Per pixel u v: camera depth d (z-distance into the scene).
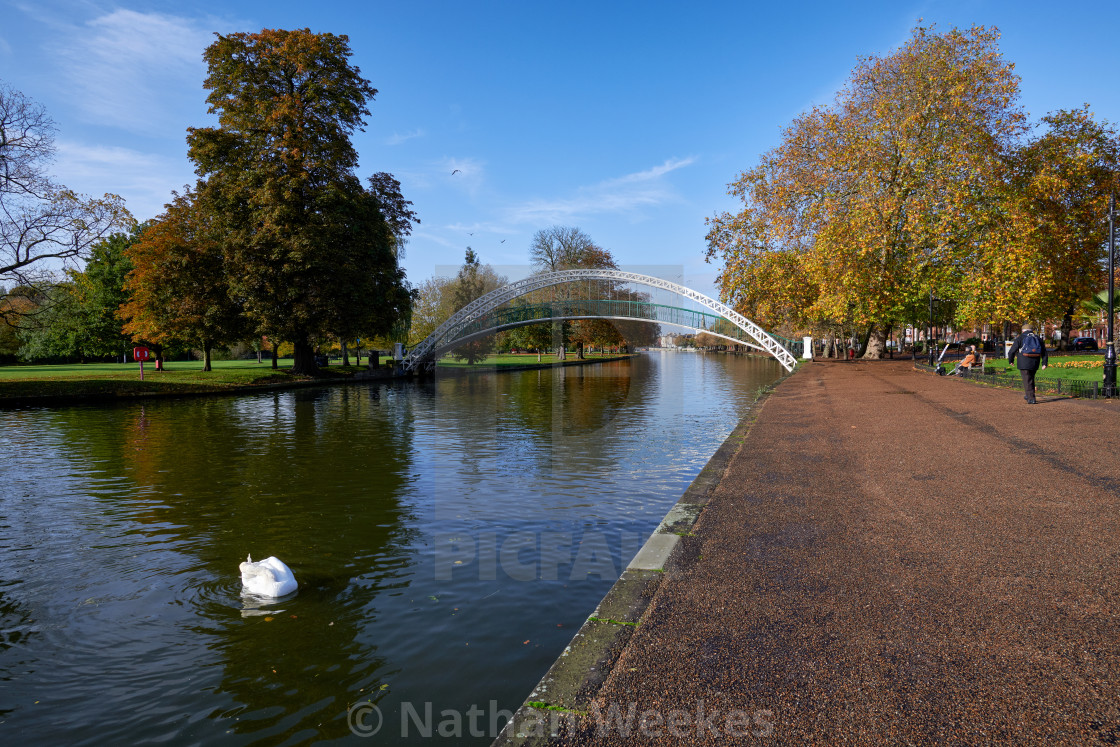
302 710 4.56
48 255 28.39
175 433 18.66
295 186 34.00
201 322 35.84
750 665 3.20
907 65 33.47
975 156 30.91
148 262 36.38
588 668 3.26
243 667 5.18
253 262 33.59
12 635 5.83
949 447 9.12
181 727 4.42
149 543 8.45
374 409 25.56
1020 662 3.10
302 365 41.44
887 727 2.62
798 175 38.28
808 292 39.66
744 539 5.28
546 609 6.12
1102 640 3.29
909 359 44.47
